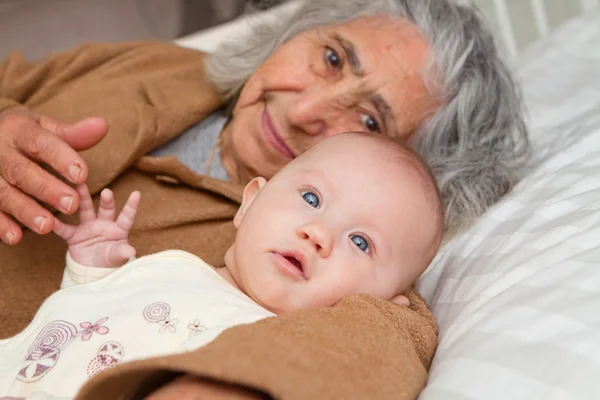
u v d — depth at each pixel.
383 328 0.70
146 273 0.81
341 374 0.60
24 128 0.91
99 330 0.73
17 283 0.99
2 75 1.34
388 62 1.11
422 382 0.69
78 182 0.86
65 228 0.88
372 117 1.12
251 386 0.57
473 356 0.66
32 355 0.73
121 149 1.08
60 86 1.28
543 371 0.60
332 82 1.10
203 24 2.31
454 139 1.20
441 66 1.15
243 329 0.62
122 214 0.89
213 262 1.03
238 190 1.07
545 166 1.10
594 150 1.09
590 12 1.75
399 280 0.84
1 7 2.14
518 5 1.92
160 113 1.16
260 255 0.79
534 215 0.92
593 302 0.65
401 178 0.85
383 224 0.82
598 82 1.47
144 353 0.70
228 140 1.17
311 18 1.24
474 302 0.79
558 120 1.39
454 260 0.98
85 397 0.58
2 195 0.89
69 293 0.80
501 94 1.23
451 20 1.20
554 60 1.62
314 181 0.83
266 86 1.13
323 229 0.77
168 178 1.08
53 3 2.19
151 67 1.33
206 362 0.55
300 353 0.60
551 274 0.72
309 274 0.77
